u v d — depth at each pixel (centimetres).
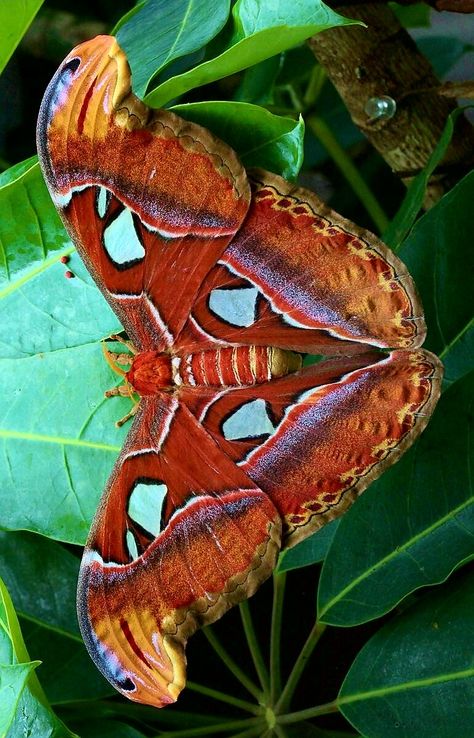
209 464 58
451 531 61
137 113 53
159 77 64
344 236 56
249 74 70
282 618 69
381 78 65
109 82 52
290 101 82
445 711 60
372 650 62
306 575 70
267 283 57
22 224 58
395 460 57
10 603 57
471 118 89
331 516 57
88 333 59
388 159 68
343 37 64
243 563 57
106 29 77
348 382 58
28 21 56
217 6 57
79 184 54
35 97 79
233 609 69
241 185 54
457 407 61
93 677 64
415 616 62
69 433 61
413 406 57
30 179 57
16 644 56
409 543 61
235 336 58
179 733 64
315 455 58
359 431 57
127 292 57
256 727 65
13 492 61
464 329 63
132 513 57
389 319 56
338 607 62
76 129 53
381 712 61
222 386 58
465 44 83
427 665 61
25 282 59
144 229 56
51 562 66
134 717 65
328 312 57
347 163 76
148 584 56
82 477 61
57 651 65
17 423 62
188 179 55
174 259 57
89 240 55
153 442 58
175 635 55
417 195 64
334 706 63
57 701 64
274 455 58
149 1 61
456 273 62
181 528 57
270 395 58
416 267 63
